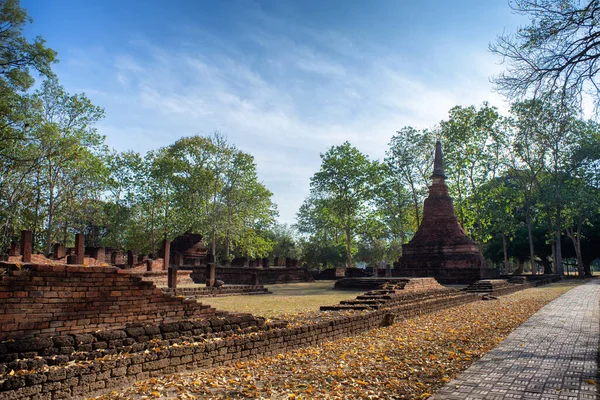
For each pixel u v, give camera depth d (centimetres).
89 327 851
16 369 627
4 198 3775
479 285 2878
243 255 6081
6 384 571
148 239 5328
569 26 1426
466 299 2350
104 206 5078
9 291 758
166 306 974
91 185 4359
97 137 4200
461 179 5138
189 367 816
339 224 5725
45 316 795
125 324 901
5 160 3544
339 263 7919
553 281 4250
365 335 1295
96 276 870
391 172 5394
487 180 5006
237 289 2570
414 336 1240
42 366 654
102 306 873
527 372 756
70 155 3803
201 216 4856
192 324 913
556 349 943
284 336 1034
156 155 5306
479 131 4900
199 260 4262
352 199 5503
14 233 3962
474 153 5006
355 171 5456
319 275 5384
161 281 2419
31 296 781
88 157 4025
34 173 3844
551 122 1653
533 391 650
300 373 826
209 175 4856
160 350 780
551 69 1486
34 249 4206
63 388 625
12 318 756
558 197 4431
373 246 8069
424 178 5334
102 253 3011
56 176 4016
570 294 2531
